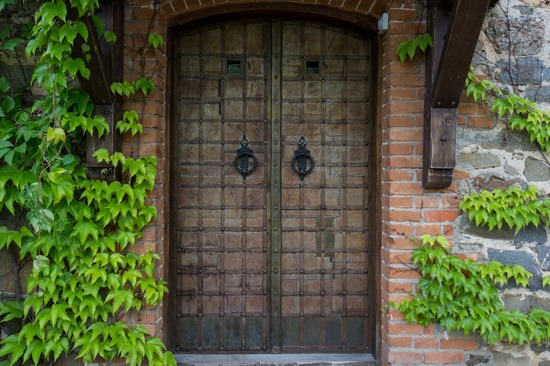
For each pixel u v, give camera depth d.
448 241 2.80
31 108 2.71
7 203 2.58
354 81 3.13
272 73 3.12
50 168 2.49
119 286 2.65
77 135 2.69
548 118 2.82
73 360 2.78
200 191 3.12
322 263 3.15
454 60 2.45
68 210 2.59
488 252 2.84
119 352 2.63
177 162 3.11
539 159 2.87
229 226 3.13
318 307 3.14
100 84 2.49
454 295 2.79
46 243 2.58
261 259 3.14
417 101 2.80
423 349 2.80
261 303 3.15
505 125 2.87
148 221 2.70
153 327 2.75
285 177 3.13
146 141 2.75
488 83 2.76
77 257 2.64
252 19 3.12
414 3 2.80
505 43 2.87
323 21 3.12
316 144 3.14
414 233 2.81
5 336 2.77
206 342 3.12
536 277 2.85
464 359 2.81
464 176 2.84
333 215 3.14
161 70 2.85
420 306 2.74
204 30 3.11
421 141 2.80
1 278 2.78
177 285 3.11
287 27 3.12
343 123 3.14
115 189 2.61
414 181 2.81
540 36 2.88
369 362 3.03
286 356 3.10
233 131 3.13
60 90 2.48
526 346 2.84
